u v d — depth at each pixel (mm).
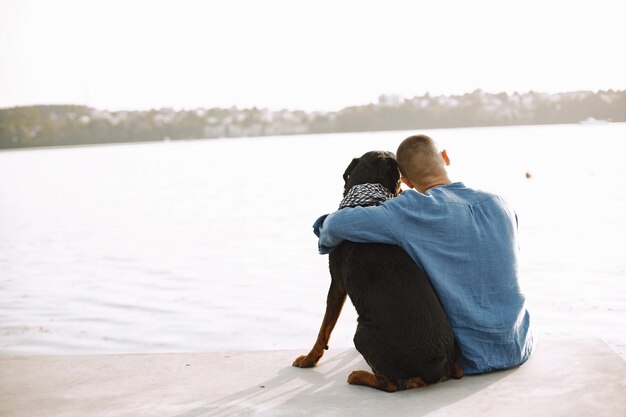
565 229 11305
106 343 5875
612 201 15156
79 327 6465
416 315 2848
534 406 2717
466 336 3018
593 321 5738
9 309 7293
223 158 62156
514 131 75438
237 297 7672
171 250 11812
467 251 2986
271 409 2816
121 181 37031
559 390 2865
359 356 3539
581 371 3061
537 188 19094
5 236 14711
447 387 2961
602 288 6980
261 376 3266
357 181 3256
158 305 7371
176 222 16484
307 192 23719
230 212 18344
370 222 2941
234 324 6422
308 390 3035
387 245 2975
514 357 3107
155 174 42688
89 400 3008
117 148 116750
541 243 9984
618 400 2740
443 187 3109
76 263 10664
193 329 6285
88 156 85688
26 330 6332
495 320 3016
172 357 3605
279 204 19953
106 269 10031
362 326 2963
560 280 7430
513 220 3135
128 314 6980
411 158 3209
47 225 16859
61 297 7941
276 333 6043
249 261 10227
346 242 3064
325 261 9992
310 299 7441
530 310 6203
